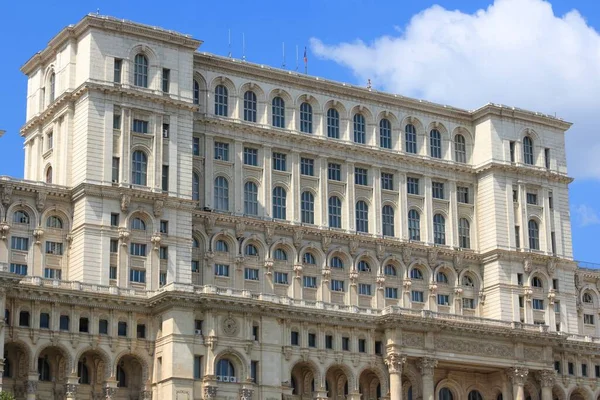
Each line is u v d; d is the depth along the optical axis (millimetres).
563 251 181250
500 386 164875
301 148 164500
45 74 160000
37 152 157500
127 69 150000
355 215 166750
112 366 138250
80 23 150250
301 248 161250
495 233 174750
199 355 140000
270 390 144125
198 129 157250
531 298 175250
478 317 163750
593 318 188250
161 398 138375
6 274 130375
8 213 143375
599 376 176875
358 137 170375
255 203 160000
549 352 167000
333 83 168500
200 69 159250
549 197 182625
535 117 183375
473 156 180625
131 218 146500
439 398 163875
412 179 174000
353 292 163500
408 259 169125
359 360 152875
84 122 146625
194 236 154125
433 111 177625
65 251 146000
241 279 155875
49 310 136125
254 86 163125
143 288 145000
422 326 155125
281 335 147375
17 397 133375
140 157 149000
